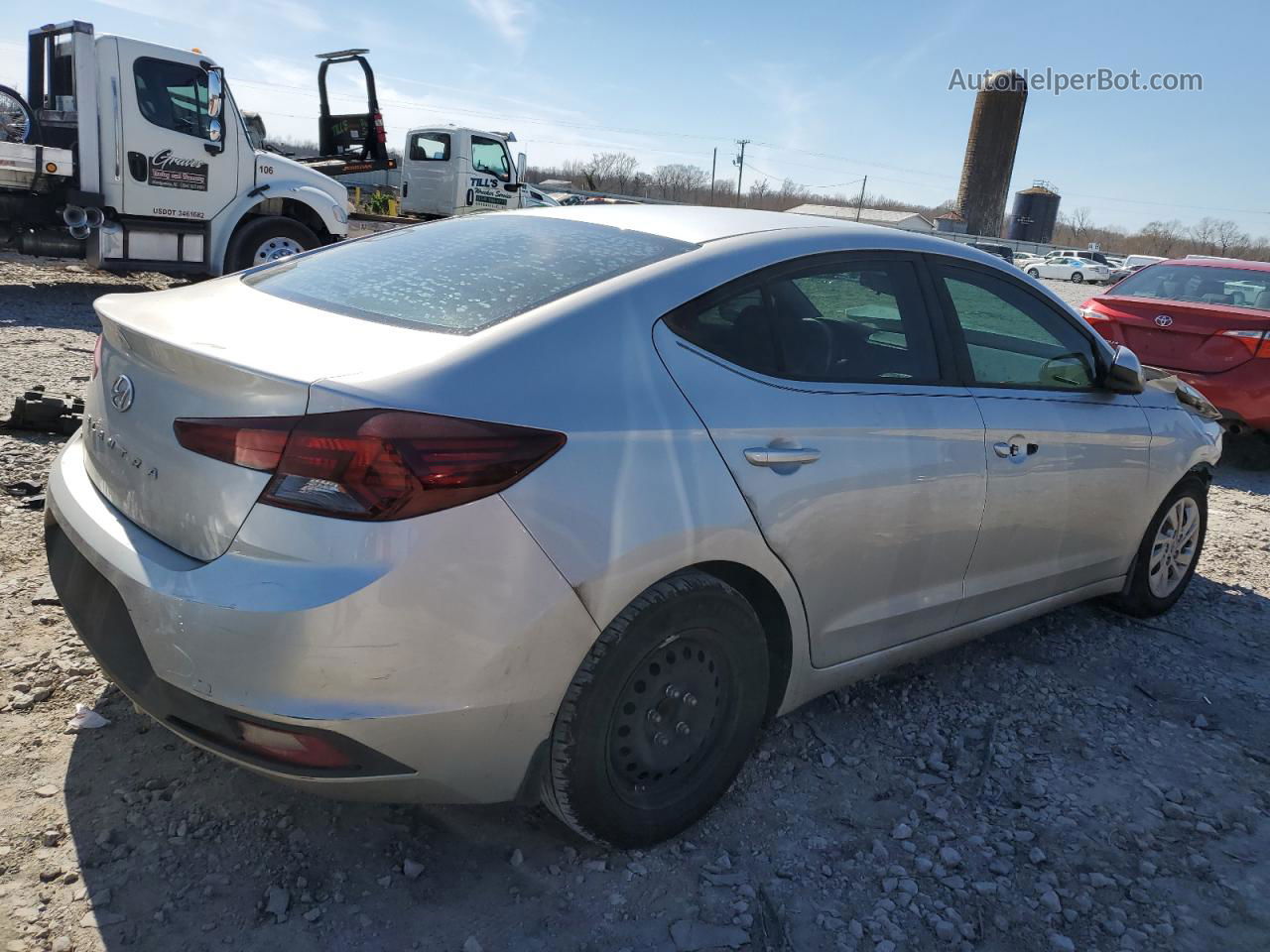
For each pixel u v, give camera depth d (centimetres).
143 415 222
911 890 244
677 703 241
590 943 219
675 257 257
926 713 333
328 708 192
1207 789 300
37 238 994
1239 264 777
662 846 252
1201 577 489
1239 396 687
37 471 464
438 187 1903
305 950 209
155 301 264
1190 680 372
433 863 239
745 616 247
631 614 221
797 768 294
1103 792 294
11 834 232
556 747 221
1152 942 234
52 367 692
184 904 218
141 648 207
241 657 192
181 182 1041
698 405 237
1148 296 793
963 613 326
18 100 995
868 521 273
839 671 289
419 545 192
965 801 284
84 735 273
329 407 192
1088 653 391
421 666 195
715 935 224
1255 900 251
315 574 190
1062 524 348
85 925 208
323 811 252
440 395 200
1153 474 387
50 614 335
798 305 271
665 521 223
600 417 218
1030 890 249
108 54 975
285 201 1152
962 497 301
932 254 315
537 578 204
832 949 223
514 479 202
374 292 254
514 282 247
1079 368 360
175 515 210
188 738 211
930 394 296
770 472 247
